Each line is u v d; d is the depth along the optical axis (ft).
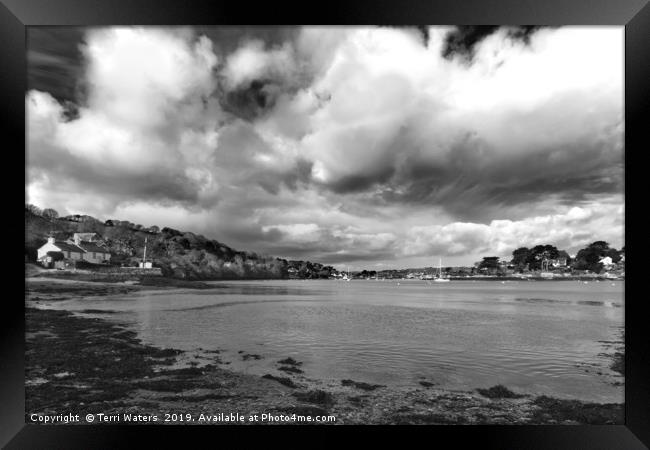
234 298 202.69
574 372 60.23
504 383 53.21
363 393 45.96
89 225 300.61
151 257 322.96
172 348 70.08
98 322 101.30
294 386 47.37
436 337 90.89
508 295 257.34
